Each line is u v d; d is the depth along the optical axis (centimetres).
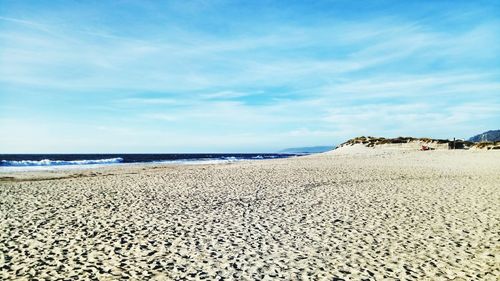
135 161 6750
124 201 1501
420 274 723
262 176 2458
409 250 868
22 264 766
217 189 1833
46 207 1378
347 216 1218
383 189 1823
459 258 813
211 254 834
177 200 1520
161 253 840
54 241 929
